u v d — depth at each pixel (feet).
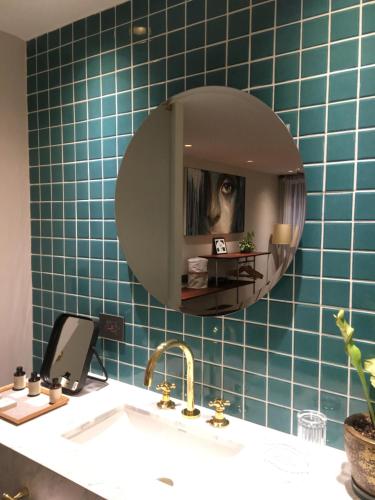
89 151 5.23
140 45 4.66
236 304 4.07
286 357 3.85
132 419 4.39
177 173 4.39
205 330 4.35
